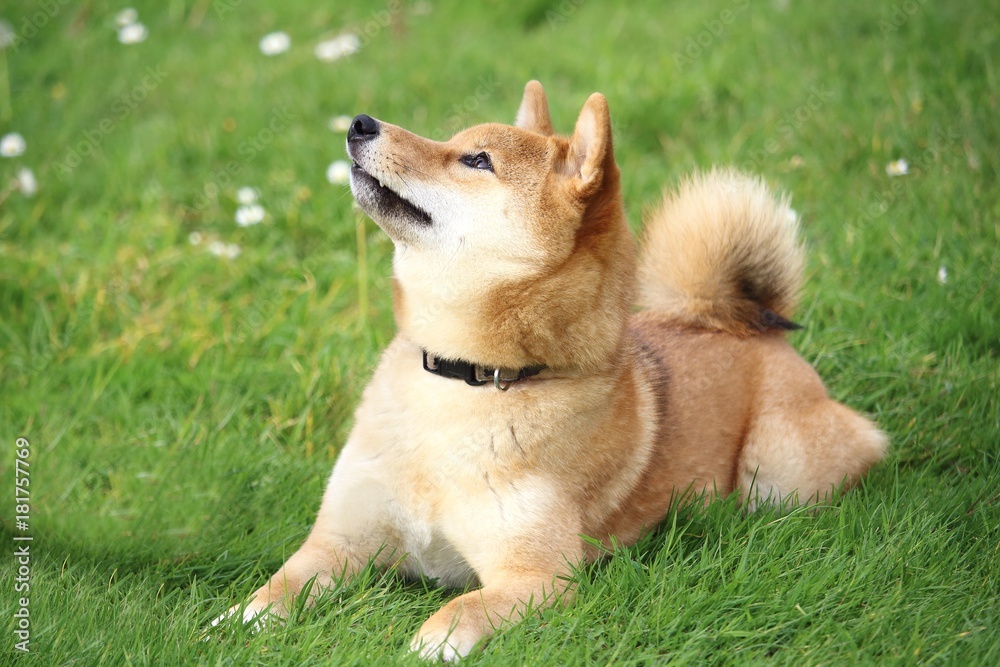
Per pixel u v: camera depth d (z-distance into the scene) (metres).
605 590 4.54
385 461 4.82
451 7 12.23
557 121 9.45
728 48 10.48
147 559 5.23
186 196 9.20
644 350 5.58
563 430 4.69
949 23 9.98
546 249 4.64
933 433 6.11
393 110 10.05
